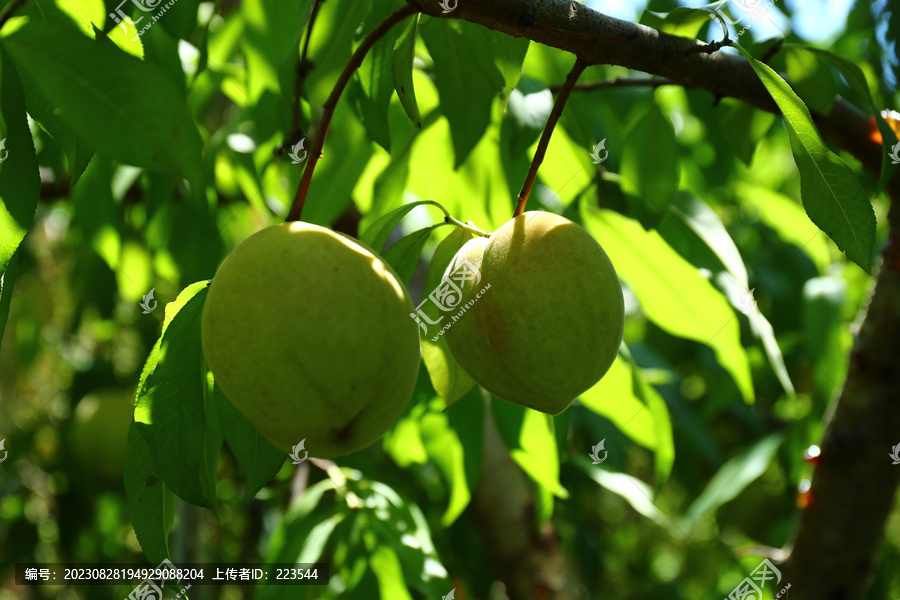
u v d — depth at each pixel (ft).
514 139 1.84
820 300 2.65
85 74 1.36
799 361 3.22
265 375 1.37
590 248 1.51
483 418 2.02
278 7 2.01
